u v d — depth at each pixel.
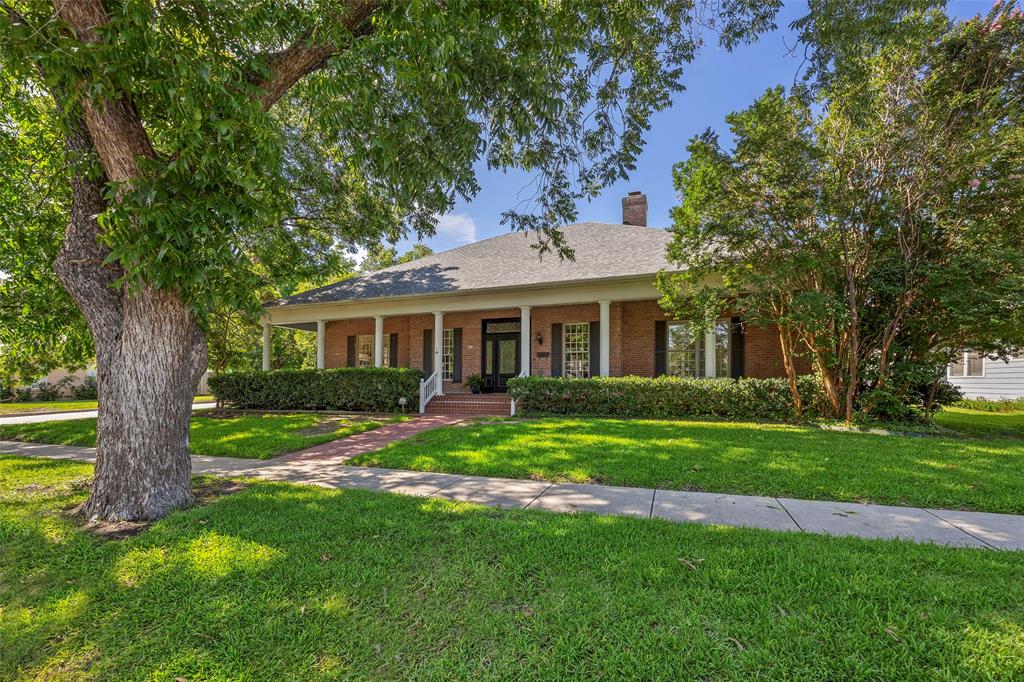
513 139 6.88
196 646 2.37
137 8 3.50
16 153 6.81
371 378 14.03
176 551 3.45
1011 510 4.34
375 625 2.49
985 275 8.11
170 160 4.29
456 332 16.33
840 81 6.48
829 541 3.49
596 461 6.23
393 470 6.20
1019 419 11.51
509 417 11.64
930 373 9.00
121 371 4.43
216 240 4.11
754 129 8.53
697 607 2.57
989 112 8.27
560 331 14.94
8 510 4.52
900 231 8.59
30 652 2.38
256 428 10.28
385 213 11.34
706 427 9.20
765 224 9.07
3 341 9.84
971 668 2.04
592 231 16.55
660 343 13.52
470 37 4.95
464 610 2.61
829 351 9.79
